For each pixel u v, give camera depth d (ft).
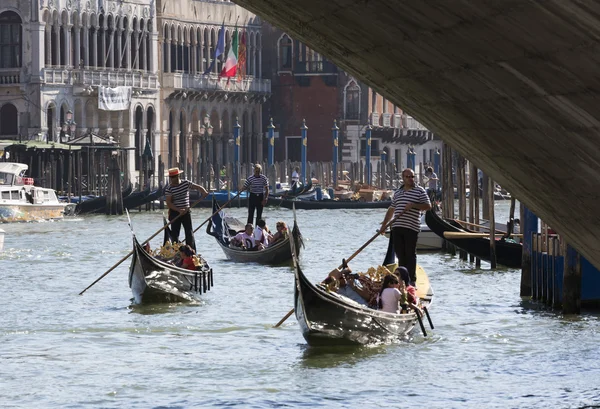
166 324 146.30
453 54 71.00
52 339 136.77
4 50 465.47
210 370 118.21
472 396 106.63
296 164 552.82
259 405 103.81
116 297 173.47
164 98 527.81
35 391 110.22
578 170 74.84
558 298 153.99
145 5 514.27
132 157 501.15
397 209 137.39
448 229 211.61
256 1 85.25
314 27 83.35
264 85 594.24
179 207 177.17
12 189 361.92
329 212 434.30
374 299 131.75
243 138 585.63
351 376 114.62
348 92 600.39
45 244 282.56
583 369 117.70
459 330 139.13
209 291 178.09
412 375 115.03
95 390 110.32
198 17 552.00
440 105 83.20
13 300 170.71
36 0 456.86
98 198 404.16
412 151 616.39
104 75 487.61
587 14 56.59
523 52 64.49
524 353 125.59
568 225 87.40
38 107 460.14
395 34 73.67
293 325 144.25
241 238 224.53
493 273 200.95
